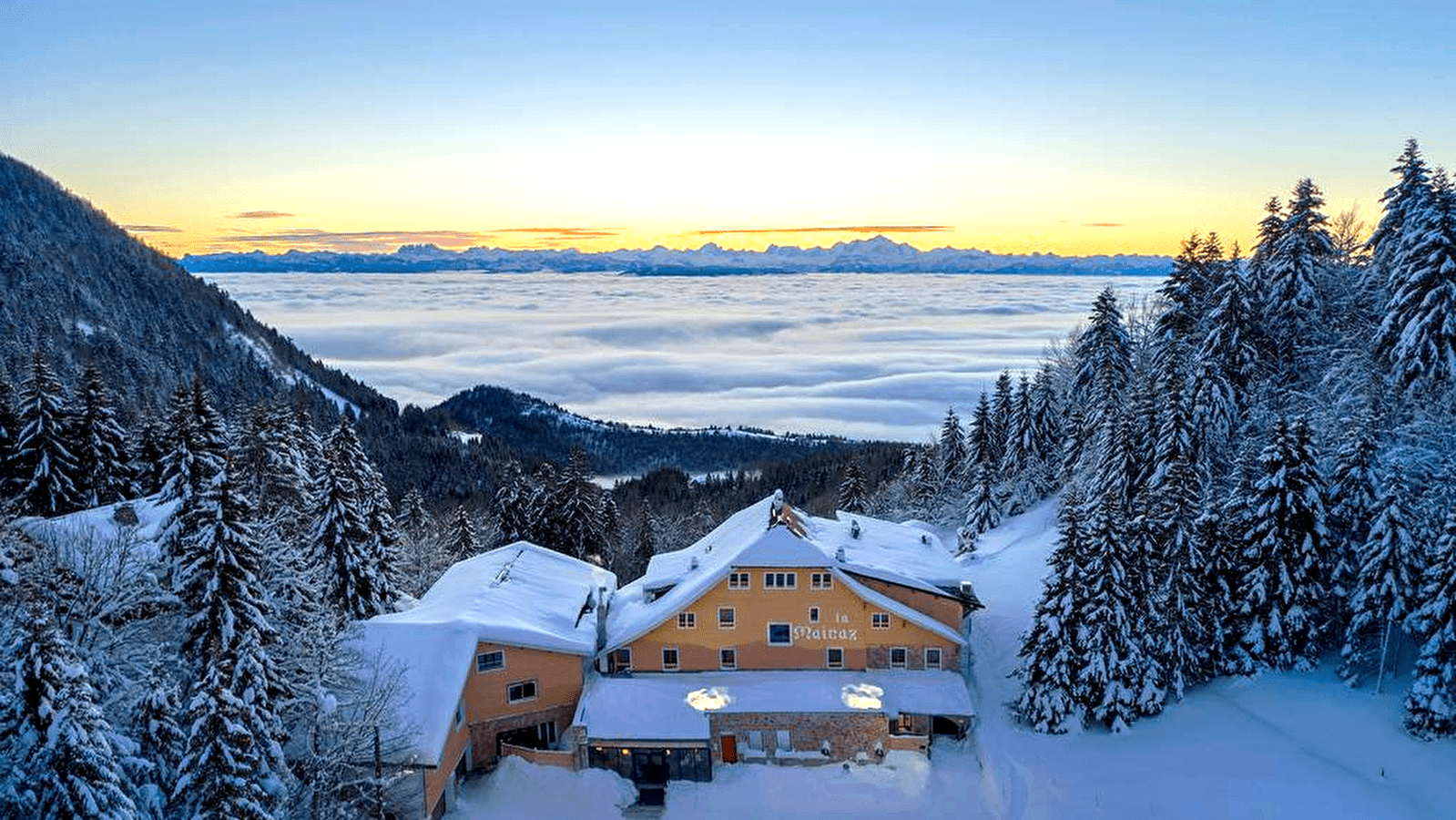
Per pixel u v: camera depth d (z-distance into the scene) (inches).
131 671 1049.5
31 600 924.6
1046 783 1262.3
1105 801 1206.9
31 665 755.4
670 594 1652.3
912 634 1542.8
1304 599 1407.5
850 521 1988.2
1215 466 1918.1
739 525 1929.1
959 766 1381.6
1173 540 1417.3
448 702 1256.2
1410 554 1302.9
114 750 808.3
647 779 1370.6
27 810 736.3
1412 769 1149.1
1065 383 3102.9
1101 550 1368.1
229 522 1027.3
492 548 2704.2
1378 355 1804.9
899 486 3887.8
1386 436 1635.1
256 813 831.1
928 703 1430.9
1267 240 2235.5
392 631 1368.1
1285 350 2069.4
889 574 1584.6
